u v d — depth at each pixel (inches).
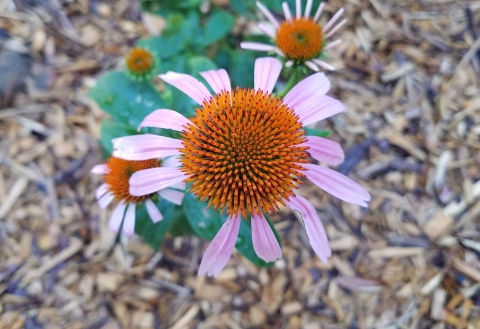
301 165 3.7
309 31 4.9
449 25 9.1
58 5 9.0
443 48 8.8
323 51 5.1
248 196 3.5
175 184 3.9
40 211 7.3
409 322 6.6
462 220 7.2
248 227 4.1
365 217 7.3
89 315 6.6
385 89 8.5
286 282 6.9
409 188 7.6
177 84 3.8
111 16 9.2
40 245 7.1
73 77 8.5
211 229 4.1
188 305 6.7
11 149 7.8
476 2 9.2
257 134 3.6
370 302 6.7
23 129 7.9
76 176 7.6
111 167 4.5
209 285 6.8
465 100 8.2
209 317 6.6
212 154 3.6
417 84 8.5
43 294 6.7
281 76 7.4
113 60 8.7
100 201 4.6
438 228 7.2
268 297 6.8
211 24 6.4
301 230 7.2
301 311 6.7
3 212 7.3
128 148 3.5
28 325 6.4
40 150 7.8
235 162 3.6
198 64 4.5
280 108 3.7
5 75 8.0
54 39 8.7
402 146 7.8
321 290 6.8
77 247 7.1
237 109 3.7
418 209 7.4
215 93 3.9
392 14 9.3
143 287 6.8
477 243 7.0
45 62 8.5
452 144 7.9
